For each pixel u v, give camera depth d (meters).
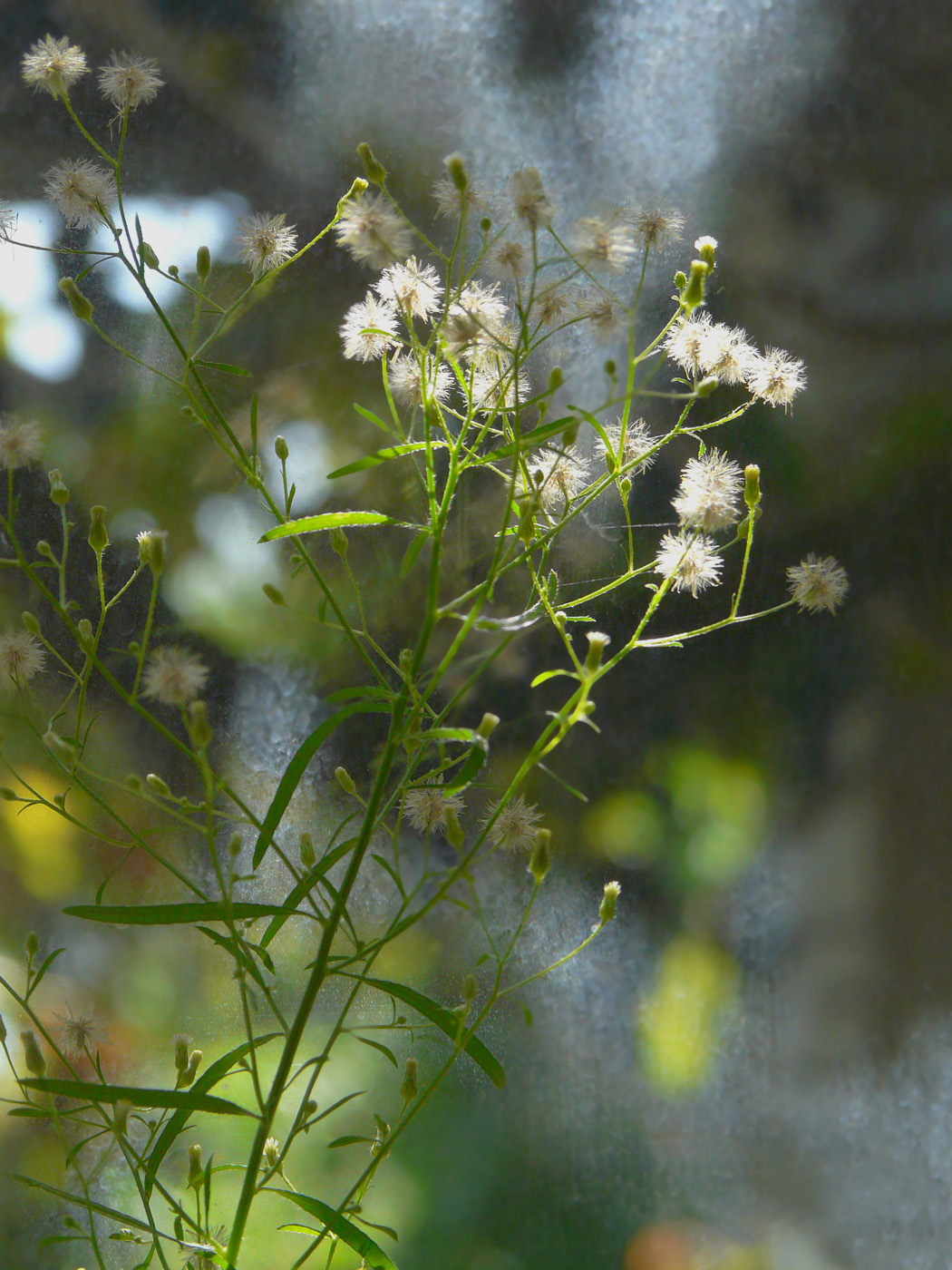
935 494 0.89
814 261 0.89
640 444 0.82
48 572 0.88
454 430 0.86
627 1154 0.88
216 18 0.89
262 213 0.88
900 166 0.90
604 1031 0.88
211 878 0.88
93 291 0.88
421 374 0.79
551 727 0.78
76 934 0.87
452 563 0.87
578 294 0.81
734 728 0.89
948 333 0.89
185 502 0.88
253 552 0.88
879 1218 0.88
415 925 0.88
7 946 0.87
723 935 0.89
